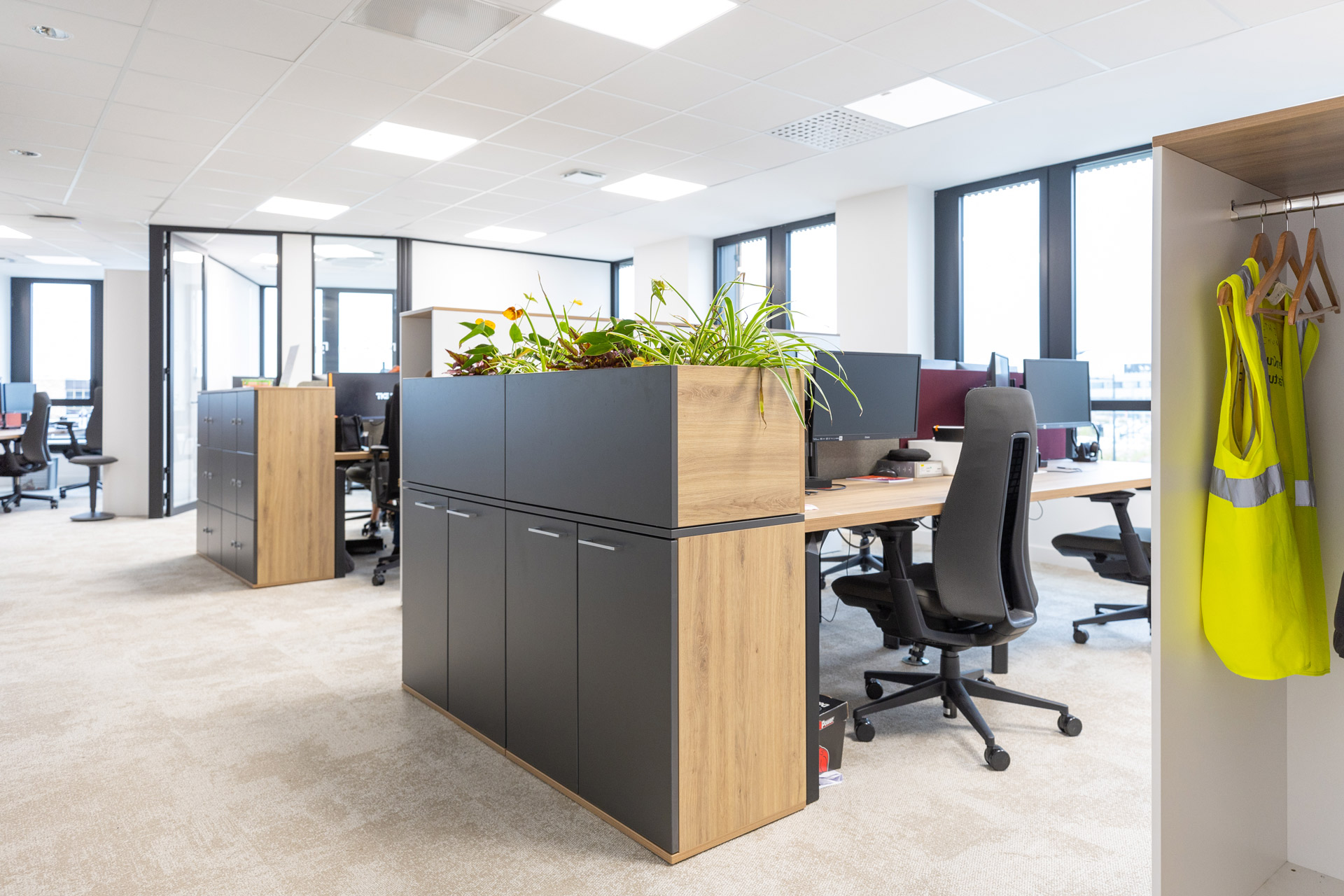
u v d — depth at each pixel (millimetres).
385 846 1705
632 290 8703
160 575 4484
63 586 4211
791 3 3223
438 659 2459
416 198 6223
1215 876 1467
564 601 1911
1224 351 1450
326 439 4387
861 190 5961
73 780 2000
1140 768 2090
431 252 7730
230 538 4516
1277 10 3217
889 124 4574
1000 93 4121
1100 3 3180
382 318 7621
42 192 6051
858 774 2057
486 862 1644
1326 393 1601
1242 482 1362
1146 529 3453
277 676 2803
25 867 1616
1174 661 1349
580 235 7531
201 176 5625
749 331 1761
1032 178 5402
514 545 2086
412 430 2596
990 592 2025
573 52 3682
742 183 5797
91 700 2553
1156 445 1300
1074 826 1786
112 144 4941
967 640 2160
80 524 6469
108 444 6910
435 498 2469
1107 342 5121
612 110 4391
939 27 3408
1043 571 4723
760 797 1777
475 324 2295
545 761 1997
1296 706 1651
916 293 5855
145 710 2469
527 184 5836
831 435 2842
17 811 1845
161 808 1859
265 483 4184
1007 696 2359
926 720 2434
